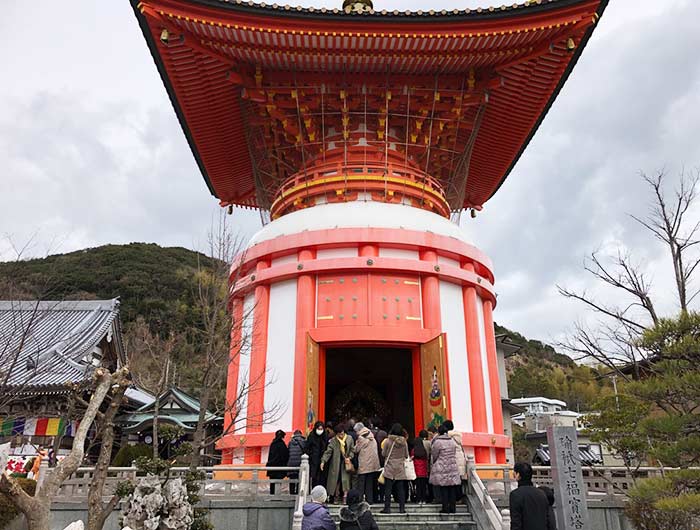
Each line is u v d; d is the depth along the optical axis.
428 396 17.92
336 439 14.34
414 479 14.12
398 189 22.25
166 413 35.44
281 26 18.47
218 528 13.76
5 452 8.03
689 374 11.55
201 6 17.78
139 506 9.80
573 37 19.58
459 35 18.88
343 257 19.34
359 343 18.48
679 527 13.34
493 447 18.98
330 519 9.37
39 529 8.34
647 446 15.34
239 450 18.67
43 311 31.56
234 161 28.47
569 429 11.74
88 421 9.68
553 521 9.11
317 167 23.17
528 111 24.22
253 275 20.58
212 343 16.23
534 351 120.50
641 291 22.08
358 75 21.86
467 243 21.39
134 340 30.88
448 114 23.25
